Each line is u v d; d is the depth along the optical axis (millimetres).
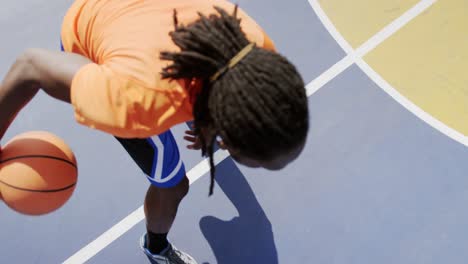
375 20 3621
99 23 1584
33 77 1495
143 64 1394
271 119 1244
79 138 3201
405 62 3414
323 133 3131
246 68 1267
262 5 3701
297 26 3604
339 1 3713
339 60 3441
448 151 3031
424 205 2855
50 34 3643
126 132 1452
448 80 3318
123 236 2885
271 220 2877
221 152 3088
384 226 2811
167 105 1407
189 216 2914
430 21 3582
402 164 2994
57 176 1822
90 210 2961
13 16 3746
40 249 2863
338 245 2783
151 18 1484
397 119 3160
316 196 2926
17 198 1761
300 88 1288
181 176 2164
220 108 1281
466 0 3631
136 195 3000
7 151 1804
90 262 2824
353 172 2982
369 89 3299
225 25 1312
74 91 1420
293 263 2760
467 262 2674
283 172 3008
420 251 2725
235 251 2814
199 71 1302
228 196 2957
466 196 2867
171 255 2717
